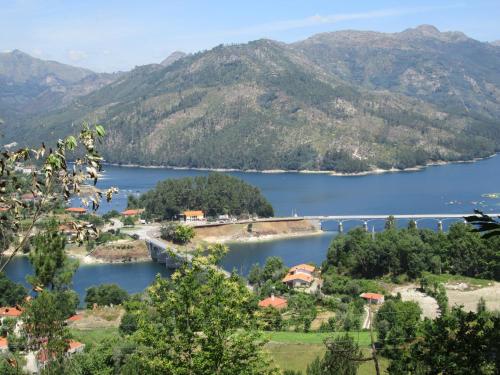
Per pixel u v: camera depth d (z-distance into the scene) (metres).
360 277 157.25
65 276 50.22
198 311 32.34
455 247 156.50
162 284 34.66
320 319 114.56
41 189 19.08
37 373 48.62
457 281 147.38
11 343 60.28
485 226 16.20
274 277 154.38
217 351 31.33
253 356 33.34
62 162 18.91
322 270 164.50
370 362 67.38
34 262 37.09
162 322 34.81
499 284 146.00
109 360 62.84
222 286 33.94
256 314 35.00
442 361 19.86
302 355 83.12
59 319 49.25
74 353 62.12
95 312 110.25
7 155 18.80
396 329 80.38
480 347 19.42
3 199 19.00
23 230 20.05
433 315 122.31
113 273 181.88
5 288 116.06
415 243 157.75
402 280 152.25
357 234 170.38
